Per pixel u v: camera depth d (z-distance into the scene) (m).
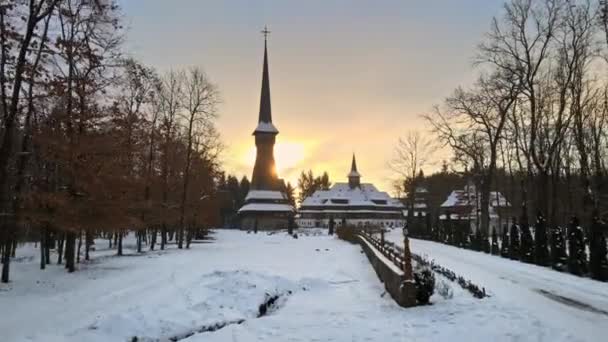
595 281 19.16
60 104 22.17
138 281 19.44
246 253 36.34
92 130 22.94
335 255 34.75
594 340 9.38
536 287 16.92
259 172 113.75
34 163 23.03
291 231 86.44
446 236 52.28
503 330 10.03
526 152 39.22
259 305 15.43
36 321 12.27
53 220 21.06
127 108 30.20
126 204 25.22
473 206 83.38
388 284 16.84
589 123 39.91
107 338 10.61
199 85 63.44
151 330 11.34
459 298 13.91
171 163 40.56
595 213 20.86
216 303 14.56
